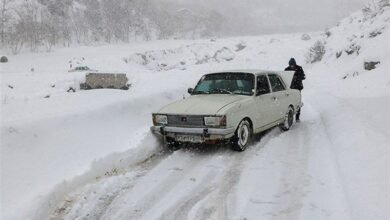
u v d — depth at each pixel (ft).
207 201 15.48
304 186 16.74
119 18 442.91
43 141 20.66
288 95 29.35
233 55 199.11
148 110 32.01
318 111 38.14
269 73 27.61
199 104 22.79
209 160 21.20
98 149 21.44
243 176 18.40
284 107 28.48
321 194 15.70
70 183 16.76
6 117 24.18
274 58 170.40
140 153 21.91
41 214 14.17
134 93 37.70
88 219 14.11
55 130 22.25
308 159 20.80
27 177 16.83
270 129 29.60
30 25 265.54
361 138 21.21
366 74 60.70
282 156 21.65
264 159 21.11
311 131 28.45
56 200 15.49
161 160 21.66
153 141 23.57
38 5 381.40
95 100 32.17
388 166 16.17
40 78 78.74
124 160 20.63
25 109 27.86
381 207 12.89
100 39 408.67
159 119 23.12
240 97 23.73
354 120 26.18
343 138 22.63
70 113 24.95
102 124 25.66
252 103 23.68
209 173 19.02
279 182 17.42
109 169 19.54
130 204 15.39
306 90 63.16
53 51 239.71
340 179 16.88
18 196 15.10
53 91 52.70
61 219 14.17
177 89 40.88
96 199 15.85
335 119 29.30
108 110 27.78
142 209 14.92
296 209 14.38
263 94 25.35
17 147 19.04
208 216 14.05
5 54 222.28
